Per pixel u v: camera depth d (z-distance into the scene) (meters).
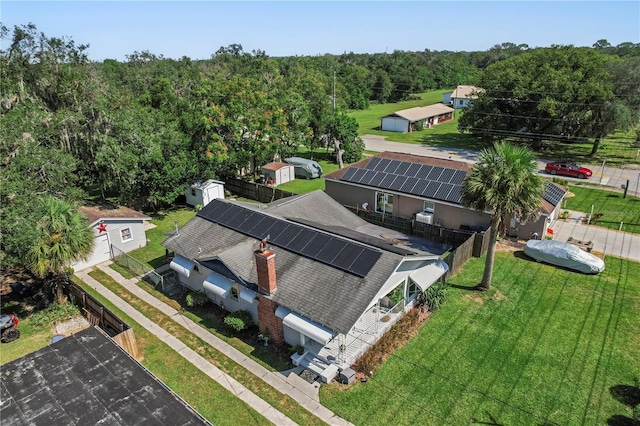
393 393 15.79
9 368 13.01
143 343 19.06
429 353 17.89
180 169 33.47
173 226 33.06
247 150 38.75
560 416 14.57
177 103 41.84
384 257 17.91
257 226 22.38
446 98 109.69
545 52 56.81
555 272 24.62
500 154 20.41
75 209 21.97
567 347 18.06
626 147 58.66
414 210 32.25
